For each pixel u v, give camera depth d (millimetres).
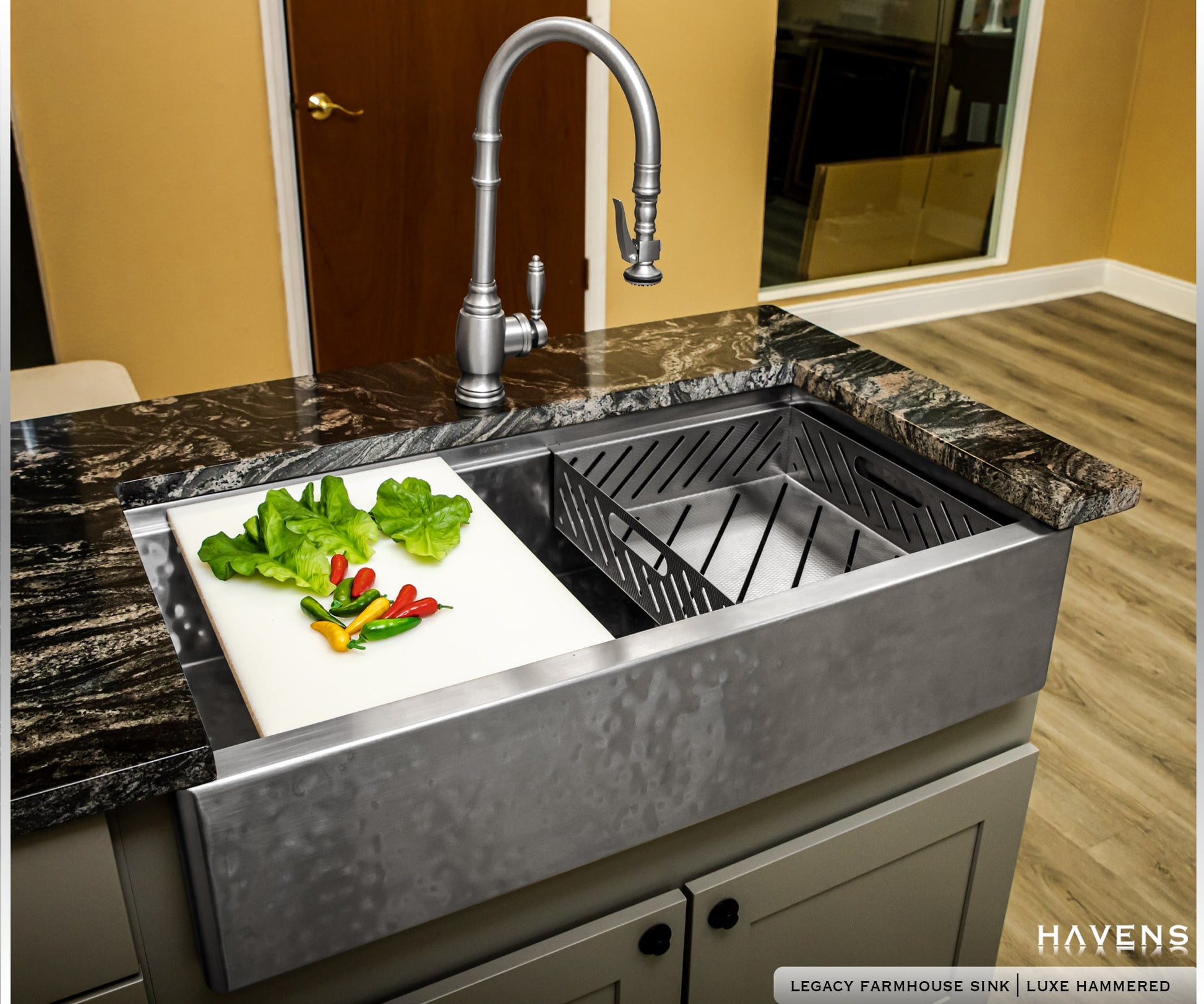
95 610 884
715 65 3592
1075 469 1111
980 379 3893
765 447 1422
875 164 4125
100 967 749
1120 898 1778
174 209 2908
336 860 772
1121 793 1999
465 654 932
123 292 2928
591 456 1307
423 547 1061
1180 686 2297
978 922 1287
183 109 2824
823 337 1515
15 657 820
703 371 1369
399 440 1203
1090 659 2381
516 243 3455
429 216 3232
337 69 2936
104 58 2689
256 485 1153
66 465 1126
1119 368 4047
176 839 756
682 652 868
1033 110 4352
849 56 3877
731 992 1090
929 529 1229
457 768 795
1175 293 4602
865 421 1285
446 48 3057
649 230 1009
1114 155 4668
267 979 803
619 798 891
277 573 1007
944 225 4426
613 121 3469
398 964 875
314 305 3172
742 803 971
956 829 1184
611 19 3338
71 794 677
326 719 849
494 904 900
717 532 1328
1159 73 4445
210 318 3068
